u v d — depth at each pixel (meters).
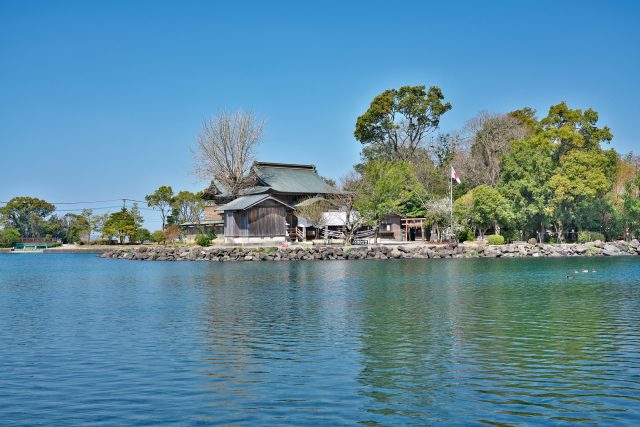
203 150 95.31
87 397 13.33
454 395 13.27
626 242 70.44
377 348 17.97
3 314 25.69
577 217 73.81
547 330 20.64
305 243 77.81
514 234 74.62
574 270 46.38
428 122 114.31
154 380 14.62
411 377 14.73
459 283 36.78
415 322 22.42
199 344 18.75
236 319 23.50
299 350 17.78
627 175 81.38
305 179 94.38
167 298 30.88
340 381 14.41
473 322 22.34
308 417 11.95
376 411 12.27
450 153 105.00
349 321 22.77
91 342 19.20
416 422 11.63
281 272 47.53
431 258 63.78
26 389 13.95
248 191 90.62
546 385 13.98
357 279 40.28
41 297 32.50
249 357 16.94
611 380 14.36
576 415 11.95
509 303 27.44
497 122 93.69
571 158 72.75
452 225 73.75
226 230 79.50
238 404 12.77
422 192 84.62
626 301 27.91
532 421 11.64
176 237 99.69
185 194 103.88
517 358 16.59
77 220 120.25
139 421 11.82
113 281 42.22
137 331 21.09
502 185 74.81
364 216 76.44
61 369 15.74
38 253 102.44
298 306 27.02
